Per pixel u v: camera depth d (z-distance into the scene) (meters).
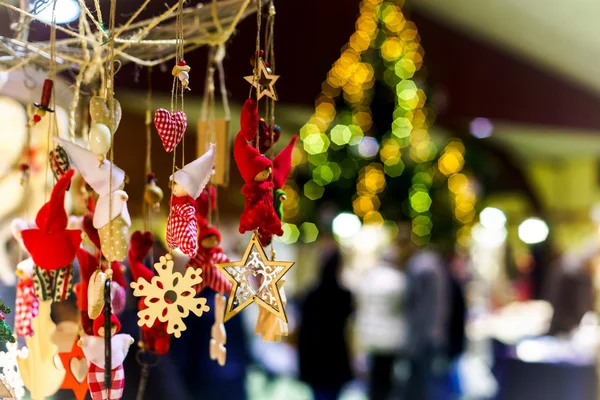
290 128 4.48
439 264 4.18
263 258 1.12
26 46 1.33
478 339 5.15
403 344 4.13
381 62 4.36
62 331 1.31
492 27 4.38
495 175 6.34
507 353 3.41
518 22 4.18
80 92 1.40
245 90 1.67
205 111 1.61
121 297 1.17
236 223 3.94
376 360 4.20
